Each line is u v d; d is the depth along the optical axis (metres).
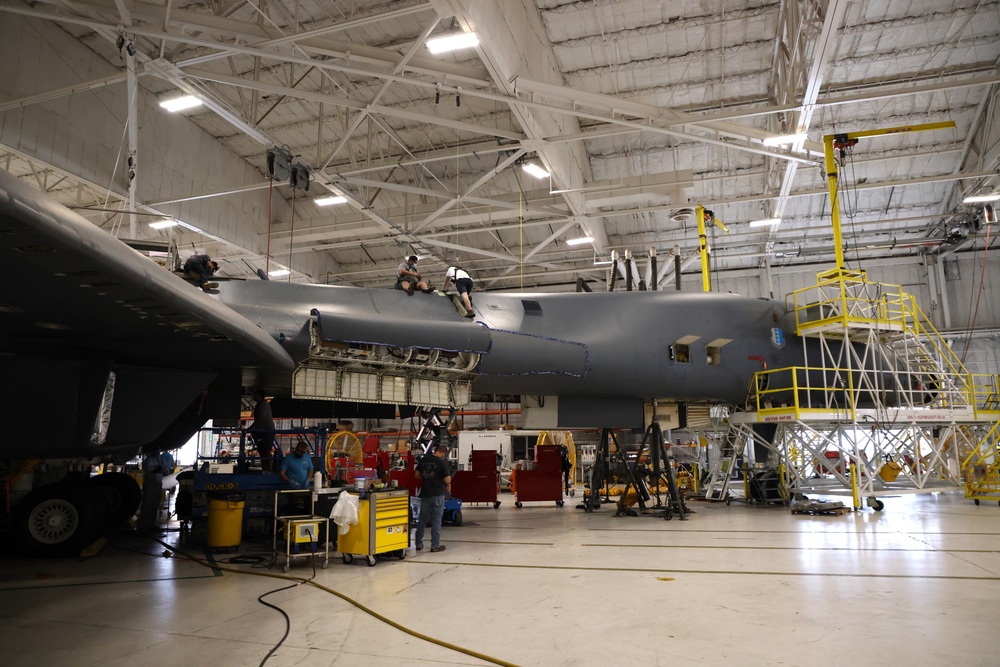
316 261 31.91
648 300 13.95
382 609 5.89
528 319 12.43
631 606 5.92
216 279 10.27
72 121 18.47
